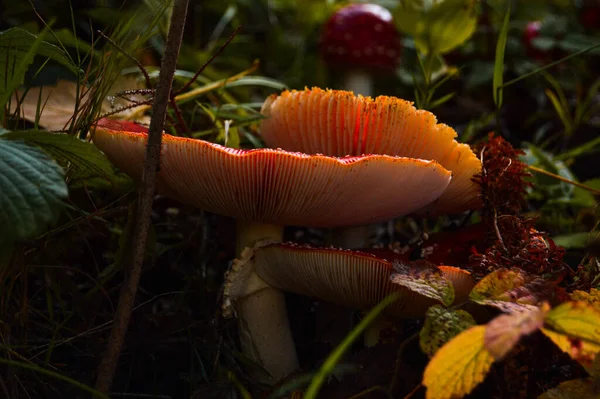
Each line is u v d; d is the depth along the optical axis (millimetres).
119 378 328
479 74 576
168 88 276
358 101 332
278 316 336
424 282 279
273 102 354
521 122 564
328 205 315
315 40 678
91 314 323
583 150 451
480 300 269
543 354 283
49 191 254
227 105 397
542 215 424
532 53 596
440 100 411
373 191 307
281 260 316
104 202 352
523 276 276
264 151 295
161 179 317
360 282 306
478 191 345
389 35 550
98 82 321
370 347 307
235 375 318
